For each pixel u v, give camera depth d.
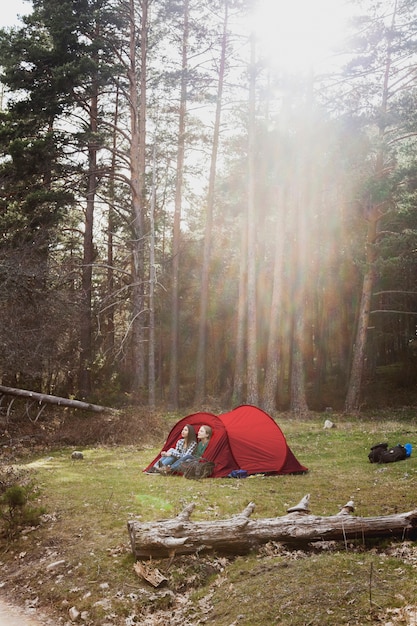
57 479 11.44
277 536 7.05
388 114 27.69
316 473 11.74
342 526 7.08
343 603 5.46
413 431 17.59
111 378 27.08
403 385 33.59
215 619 5.73
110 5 29.12
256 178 29.42
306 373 36.12
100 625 6.05
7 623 6.27
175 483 10.88
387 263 27.36
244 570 6.58
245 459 11.82
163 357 38.00
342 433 18.08
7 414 18.41
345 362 35.53
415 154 27.98
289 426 20.64
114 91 31.56
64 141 27.47
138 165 30.09
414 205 27.59
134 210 30.12
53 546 7.95
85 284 28.91
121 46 30.73
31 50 25.91
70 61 26.61
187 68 31.33
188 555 6.94
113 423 17.67
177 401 30.30
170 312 35.81
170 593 6.42
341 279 33.97
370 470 11.80
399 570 6.06
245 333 34.97
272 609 5.57
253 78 27.94
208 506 9.12
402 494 9.44
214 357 36.59
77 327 24.50
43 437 17.31
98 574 6.91
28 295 22.09
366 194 27.53
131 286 29.28
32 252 22.92
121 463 13.45
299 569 6.27
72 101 27.77
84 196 29.27
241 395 28.33
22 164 25.83
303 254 27.22
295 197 28.17
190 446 11.99
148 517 8.59
